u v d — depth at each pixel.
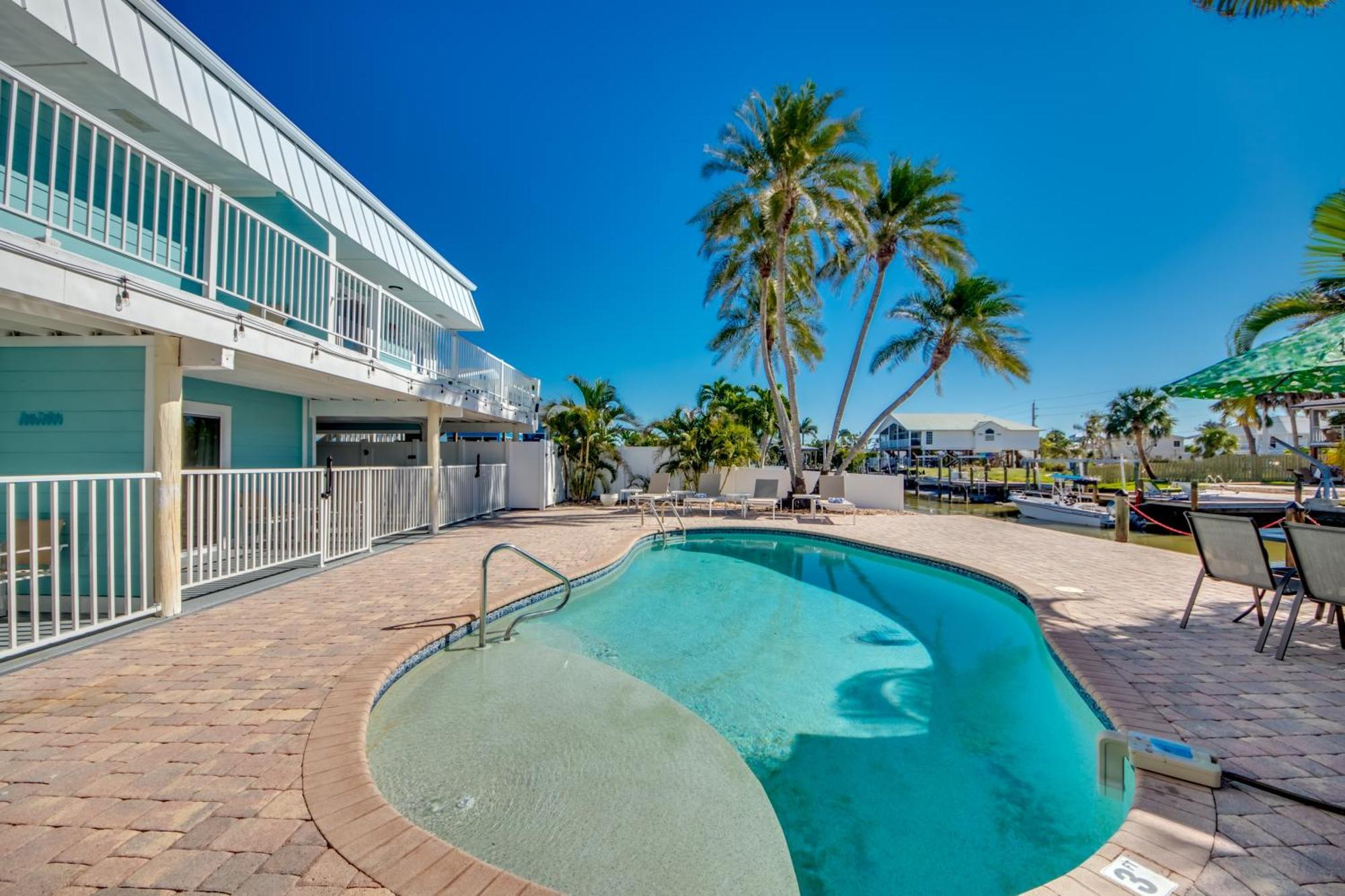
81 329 4.97
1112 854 1.97
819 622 6.21
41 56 5.23
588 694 4.15
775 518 14.03
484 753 3.25
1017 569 7.66
